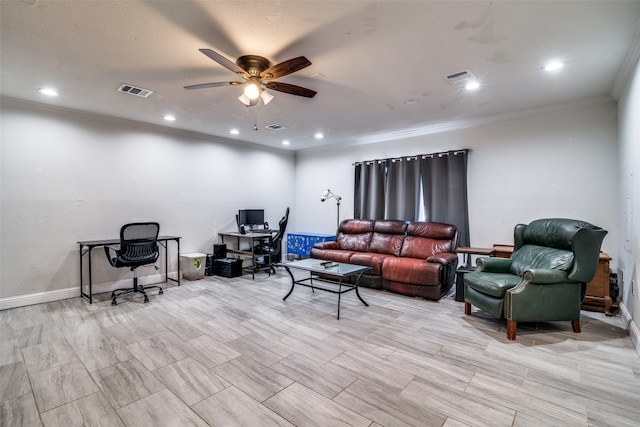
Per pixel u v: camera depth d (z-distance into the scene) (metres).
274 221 6.52
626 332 2.90
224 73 2.90
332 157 6.26
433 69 2.82
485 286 3.03
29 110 3.68
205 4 1.91
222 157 5.63
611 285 3.36
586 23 2.11
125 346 2.61
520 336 2.84
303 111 4.07
